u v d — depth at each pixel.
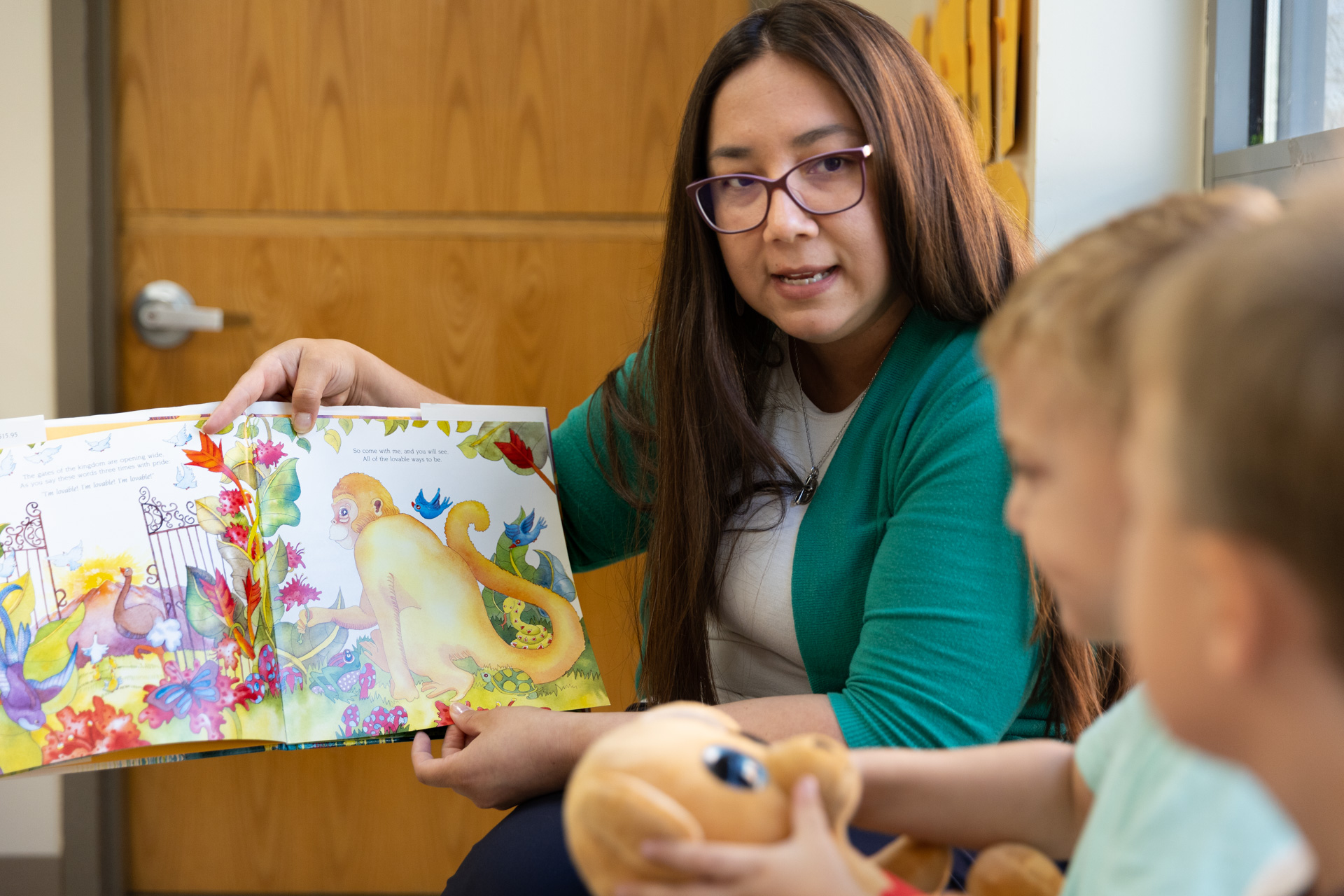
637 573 1.23
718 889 0.37
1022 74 1.19
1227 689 0.29
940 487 0.76
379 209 1.61
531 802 0.72
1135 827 0.40
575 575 1.63
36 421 0.81
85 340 1.57
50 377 1.58
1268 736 0.29
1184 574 0.29
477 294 1.63
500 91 1.61
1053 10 1.14
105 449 0.81
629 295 1.64
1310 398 0.25
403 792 1.64
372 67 1.60
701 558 0.88
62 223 1.56
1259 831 0.36
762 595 0.86
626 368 1.04
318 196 1.61
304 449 0.87
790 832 0.40
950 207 0.81
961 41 1.38
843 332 0.84
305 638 0.79
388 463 0.89
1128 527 0.38
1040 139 1.15
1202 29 1.14
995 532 0.74
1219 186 1.12
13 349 1.57
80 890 1.58
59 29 1.54
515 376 1.64
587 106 1.62
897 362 0.85
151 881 1.63
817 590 0.83
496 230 1.62
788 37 0.81
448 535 0.88
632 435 0.97
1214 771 0.38
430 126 1.61
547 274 1.63
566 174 1.62
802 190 0.80
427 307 1.63
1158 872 0.37
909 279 0.81
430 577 0.85
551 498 0.93
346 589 0.82
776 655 0.89
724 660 0.92
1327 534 0.26
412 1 1.59
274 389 0.90
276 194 1.60
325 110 1.60
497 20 1.60
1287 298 0.26
